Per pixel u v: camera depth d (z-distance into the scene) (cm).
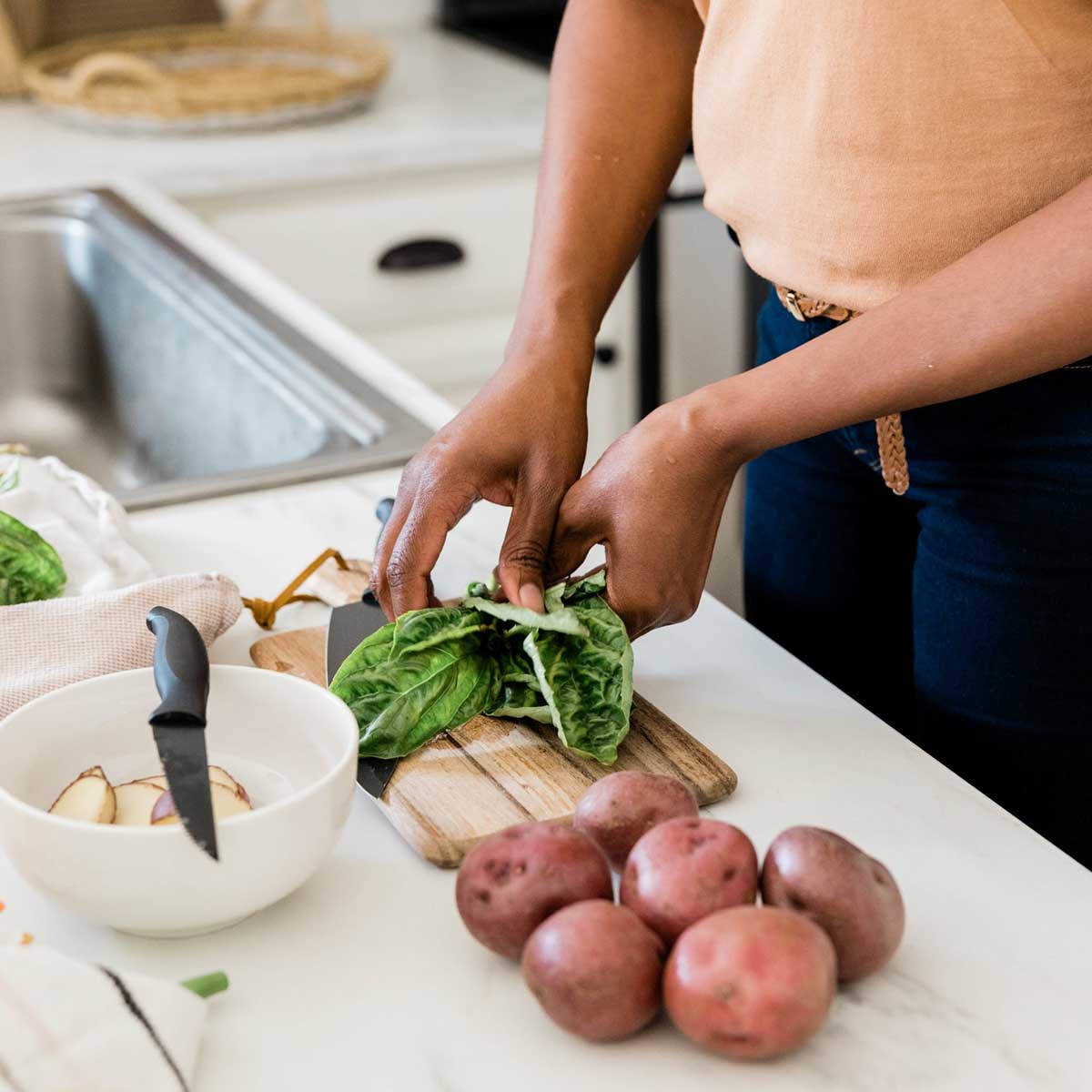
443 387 200
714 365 204
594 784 58
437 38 253
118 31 222
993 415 77
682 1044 49
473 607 69
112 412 154
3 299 156
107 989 47
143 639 70
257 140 189
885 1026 50
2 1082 44
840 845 50
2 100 211
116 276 148
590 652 67
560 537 71
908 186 72
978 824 62
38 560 76
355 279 188
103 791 54
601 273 83
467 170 188
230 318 127
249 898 52
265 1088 47
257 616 78
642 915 49
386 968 53
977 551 81
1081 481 76
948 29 68
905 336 62
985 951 54
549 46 239
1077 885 58
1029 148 70
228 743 62
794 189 77
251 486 97
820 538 99
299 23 248
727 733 69
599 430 210
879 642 103
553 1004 47
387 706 65
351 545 89
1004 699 83
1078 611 80
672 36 86
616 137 85
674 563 68
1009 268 60
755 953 45
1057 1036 50
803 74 74
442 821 60
